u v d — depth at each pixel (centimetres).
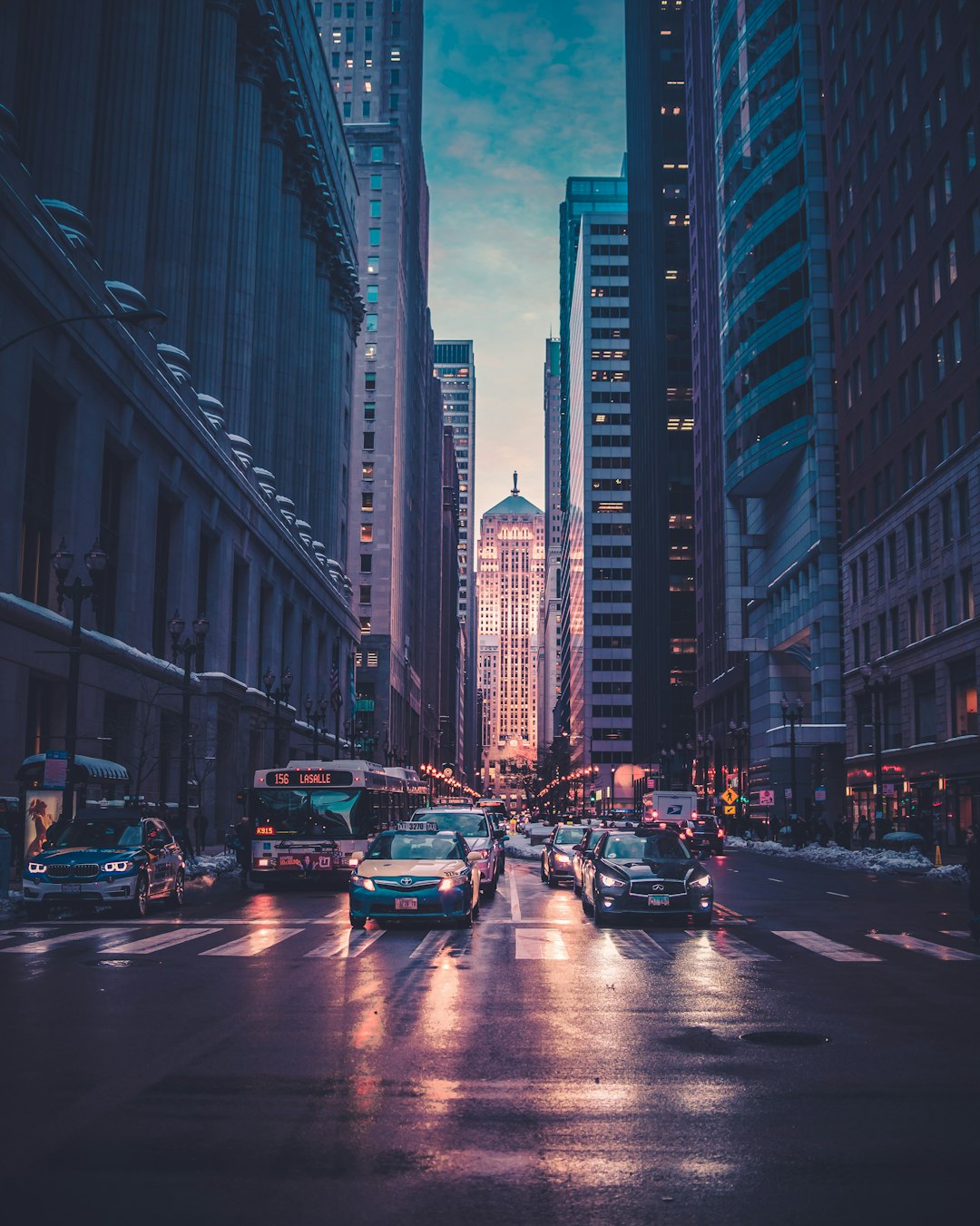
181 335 5725
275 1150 672
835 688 7562
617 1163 649
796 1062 924
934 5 5491
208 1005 1184
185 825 3897
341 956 1609
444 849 2186
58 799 3125
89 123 4531
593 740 16775
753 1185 609
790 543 8475
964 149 5131
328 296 10381
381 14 15925
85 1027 1060
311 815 3102
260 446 7700
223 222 6519
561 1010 1168
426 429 19300
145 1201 578
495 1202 581
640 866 2111
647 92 15838
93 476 4159
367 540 13712
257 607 6894
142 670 4578
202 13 6300
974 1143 688
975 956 1659
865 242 6581
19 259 3347
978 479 5000
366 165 14525
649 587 14962
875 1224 550
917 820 5519
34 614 3494
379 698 13350
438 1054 946
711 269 11262
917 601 5797
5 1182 608
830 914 2362
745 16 8944
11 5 3856
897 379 6056
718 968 1505
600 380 17688
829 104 7256
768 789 8719
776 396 8300
